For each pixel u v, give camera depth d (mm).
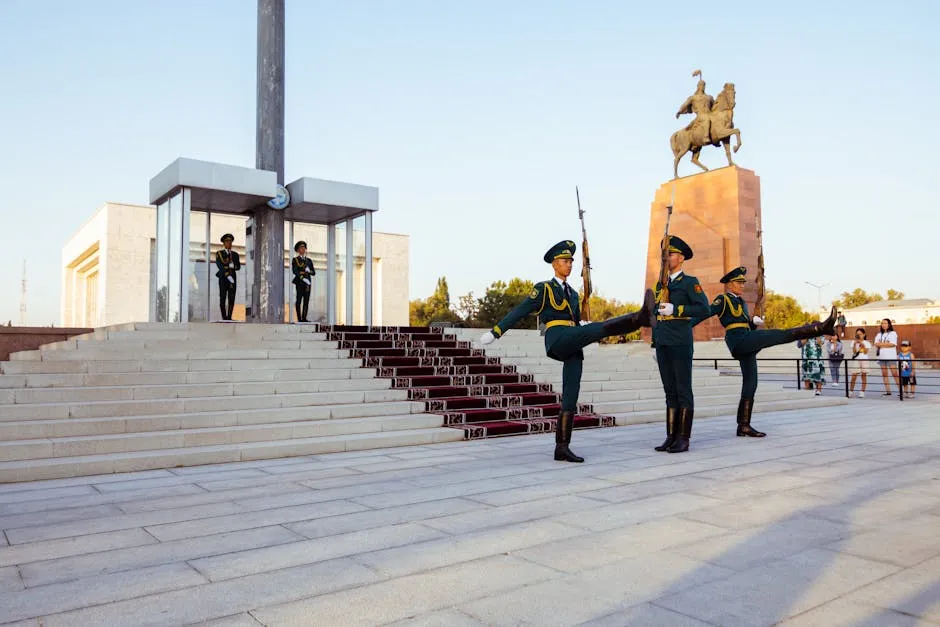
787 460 7219
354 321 15578
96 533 4367
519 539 4188
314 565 3688
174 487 5898
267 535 4293
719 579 3449
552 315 7152
